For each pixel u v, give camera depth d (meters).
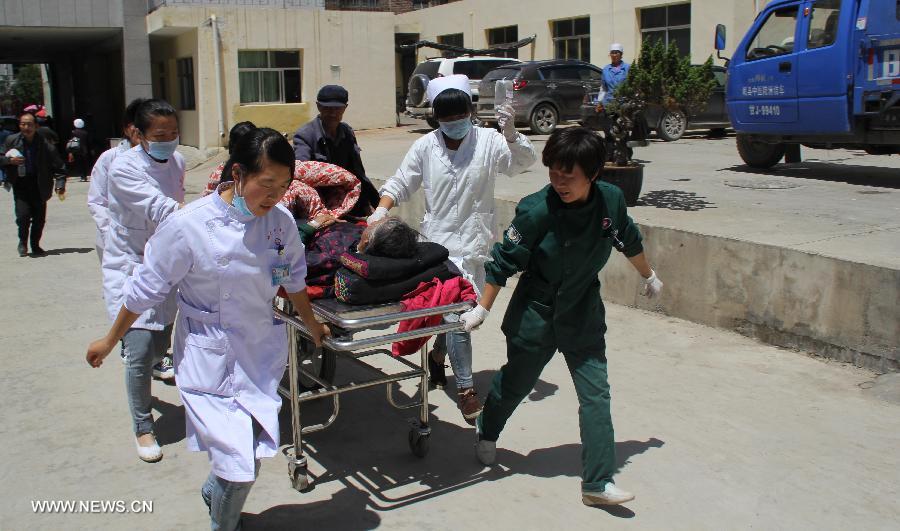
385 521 3.60
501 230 8.34
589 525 3.55
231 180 3.08
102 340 3.18
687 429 4.50
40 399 5.11
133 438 4.54
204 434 3.04
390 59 24.75
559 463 4.17
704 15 19.98
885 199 8.41
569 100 18.95
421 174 4.77
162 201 4.32
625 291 7.05
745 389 5.07
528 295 3.77
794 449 4.23
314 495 3.86
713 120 17.08
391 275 3.70
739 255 6.03
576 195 3.40
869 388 4.97
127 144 4.83
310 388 4.99
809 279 5.55
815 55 9.73
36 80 52.66
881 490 3.80
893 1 9.02
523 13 26.09
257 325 3.16
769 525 3.53
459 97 4.44
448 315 4.30
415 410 4.90
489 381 5.39
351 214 4.98
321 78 23.70
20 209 9.63
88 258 9.61
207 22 21.70
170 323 4.38
